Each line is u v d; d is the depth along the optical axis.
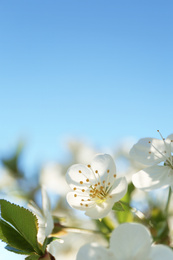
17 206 0.23
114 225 0.26
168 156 0.28
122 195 0.25
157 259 0.21
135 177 0.27
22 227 0.23
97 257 0.22
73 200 0.26
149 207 0.27
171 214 0.27
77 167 0.27
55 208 0.30
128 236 0.22
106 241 0.27
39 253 0.23
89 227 0.28
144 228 0.22
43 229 0.26
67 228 0.26
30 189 0.32
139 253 0.22
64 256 0.30
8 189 0.32
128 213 0.26
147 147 0.28
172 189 0.26
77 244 0.30
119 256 0.22
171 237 0.25
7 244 0.23
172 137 0.28
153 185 0.27
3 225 0.23
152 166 0.27
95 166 0.27
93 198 0.26
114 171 0.26
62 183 0.33
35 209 0.29
